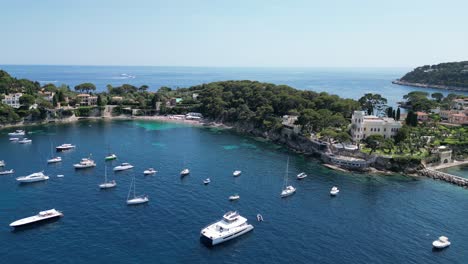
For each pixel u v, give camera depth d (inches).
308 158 7687.0
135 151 7800.2
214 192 5408.5
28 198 4963.1
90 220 4328.3
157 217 4461.1
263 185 5816.9
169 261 3496.6
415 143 7450.8
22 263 3385.8
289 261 3590.1
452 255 3789.4
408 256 3750.0
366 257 3705.7
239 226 4148.6
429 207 5054.1
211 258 3590.1
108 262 3440.0
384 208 4985.2
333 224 4441.4
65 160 6919.3
